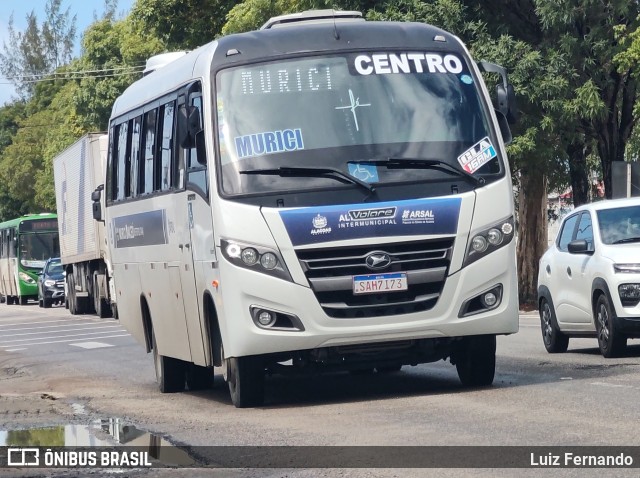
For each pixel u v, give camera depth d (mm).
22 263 59750
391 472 8016
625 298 15930
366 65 12578
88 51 75562
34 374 20000
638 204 17312
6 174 99625
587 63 31000
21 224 59969
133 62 72438
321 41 12703
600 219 17234
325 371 12430
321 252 11844
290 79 12492
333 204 11898
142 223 15617
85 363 21734
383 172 12039
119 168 17172
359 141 12188
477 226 12070
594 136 33125
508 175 12398
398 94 12477
